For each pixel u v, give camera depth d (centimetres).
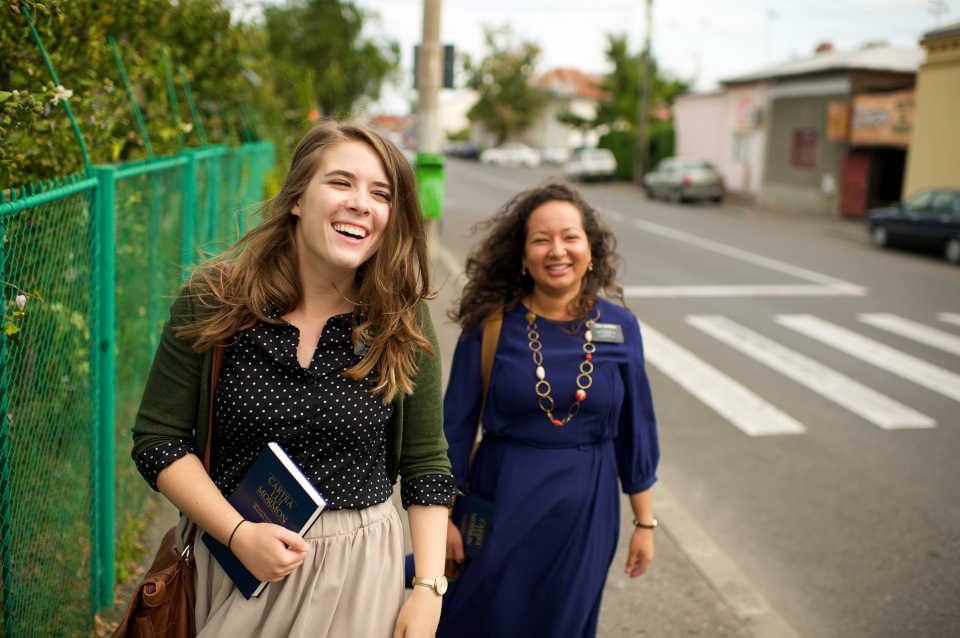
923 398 682
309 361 160
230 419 157
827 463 537
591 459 243
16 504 219
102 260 281
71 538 269
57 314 247
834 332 905
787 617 358
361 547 162
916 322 966
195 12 629
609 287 260
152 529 370
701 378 722
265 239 160
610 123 4278
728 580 377
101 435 289
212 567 160
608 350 245
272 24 2305
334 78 2356
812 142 2372
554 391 239
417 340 168
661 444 564
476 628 239
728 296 1091
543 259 242
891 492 493
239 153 726
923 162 1872
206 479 156
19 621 220
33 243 227
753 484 500
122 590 315
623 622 336
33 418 232
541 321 248
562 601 238
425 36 1026
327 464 161
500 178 3612
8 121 248
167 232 425
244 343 158
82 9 369
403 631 163
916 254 1549
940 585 389
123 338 345
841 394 687
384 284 163
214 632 153
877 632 349
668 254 1455
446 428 246
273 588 157
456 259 1177
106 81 379
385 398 165
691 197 2530
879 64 2208
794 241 1691
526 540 237
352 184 158
